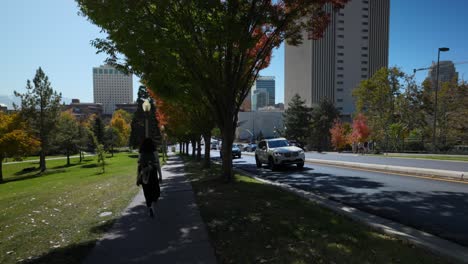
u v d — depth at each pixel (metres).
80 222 6.66
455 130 44.16
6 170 45.38
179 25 9.09
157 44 8.11
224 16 8.41
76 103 198.00
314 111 74.88
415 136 44.91
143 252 4.67
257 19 9.15
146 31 8.00
